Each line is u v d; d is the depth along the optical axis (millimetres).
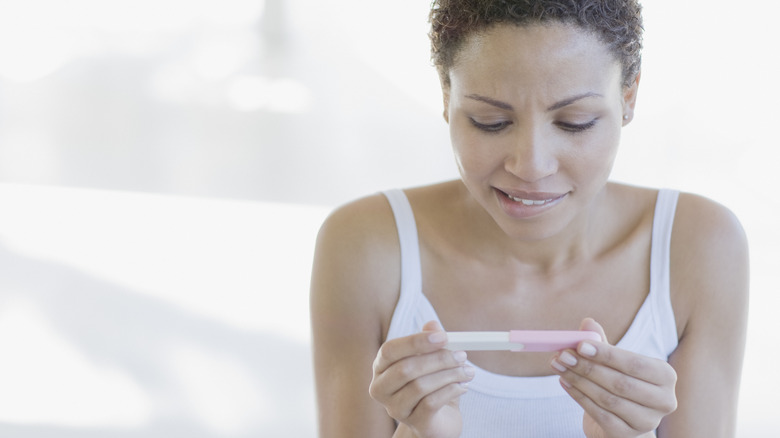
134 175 3928
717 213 1196
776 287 3057
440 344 930
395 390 957
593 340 940
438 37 992
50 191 3748
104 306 2926
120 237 3379
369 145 4281
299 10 5859
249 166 4051
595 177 981
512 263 1190
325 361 1216
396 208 1216
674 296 1190
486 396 1164
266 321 2869
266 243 3357
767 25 5023
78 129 4379
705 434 1169
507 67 915
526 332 951
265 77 5031
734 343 1191
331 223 1228
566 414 1166
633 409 958
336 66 5176
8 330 2785
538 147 939
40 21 5684
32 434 2332
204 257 3242
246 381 2586
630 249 1192
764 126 4199
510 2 896
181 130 4422
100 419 2404
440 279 1205
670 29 4996
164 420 2410
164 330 2803
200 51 5391
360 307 1200
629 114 1065
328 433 1192
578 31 904
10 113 4523
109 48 5398
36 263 3174
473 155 978
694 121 4250
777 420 2438
